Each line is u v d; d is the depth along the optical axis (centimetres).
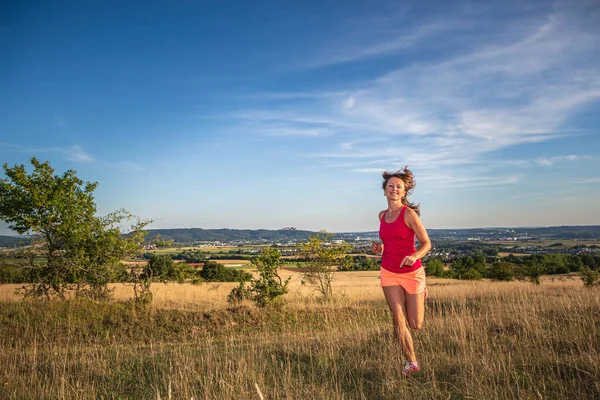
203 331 1038
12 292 1434
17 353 725
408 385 440
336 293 2006
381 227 461
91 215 1477
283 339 751
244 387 456
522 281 2988
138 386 497
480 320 716
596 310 732
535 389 396
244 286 1577
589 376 425
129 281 1477
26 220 1343
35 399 465
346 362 546
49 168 1452
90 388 494
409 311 445
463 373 449
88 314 1120
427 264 4706
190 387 461
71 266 1368
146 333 1014
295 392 438
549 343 547
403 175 461
